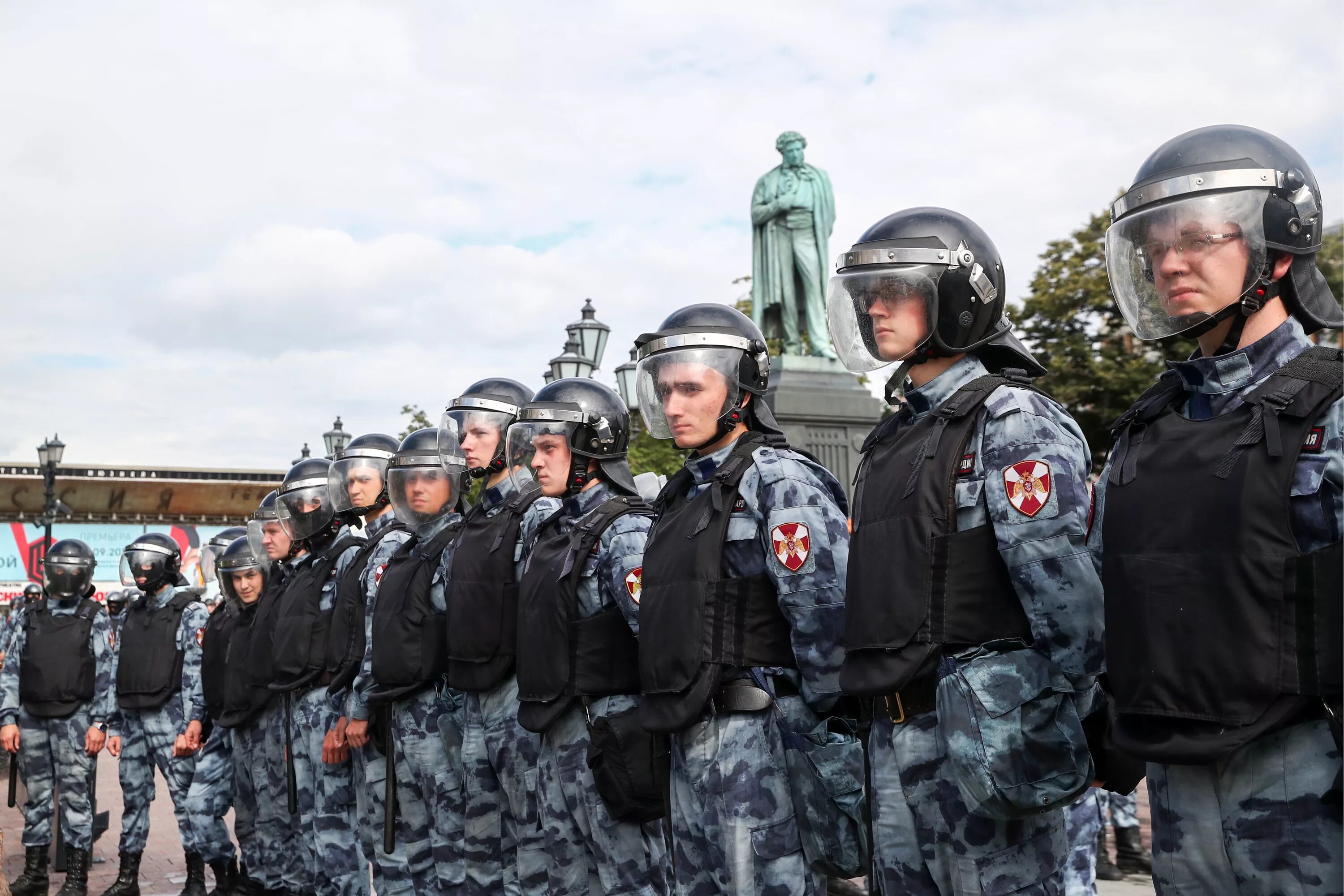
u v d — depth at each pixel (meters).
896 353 3.19
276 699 7.37
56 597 9.05
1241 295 2.46
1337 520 2.23
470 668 5.30
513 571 5.30
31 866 8.80
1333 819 2.21
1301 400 2.29
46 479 21.75
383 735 5.94
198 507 38.41
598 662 4.55
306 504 7.19
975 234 3.19
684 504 4.02
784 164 17.05
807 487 3.60
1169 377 2.62
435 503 6.02
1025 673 2.80
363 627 6.50
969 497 2.90
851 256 3.22
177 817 8.70
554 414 5.04
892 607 2.93
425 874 5.88
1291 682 2.21
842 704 3.54
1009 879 2.85
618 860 4.56
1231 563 2.29
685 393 3.93
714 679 3.62
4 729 8.91
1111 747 2.89
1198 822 2.39
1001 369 3.32
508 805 5.39
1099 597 2.75
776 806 3.60
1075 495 2.78
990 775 2.76
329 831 6.59
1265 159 2.46
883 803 3.04
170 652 8.77
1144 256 2.58
